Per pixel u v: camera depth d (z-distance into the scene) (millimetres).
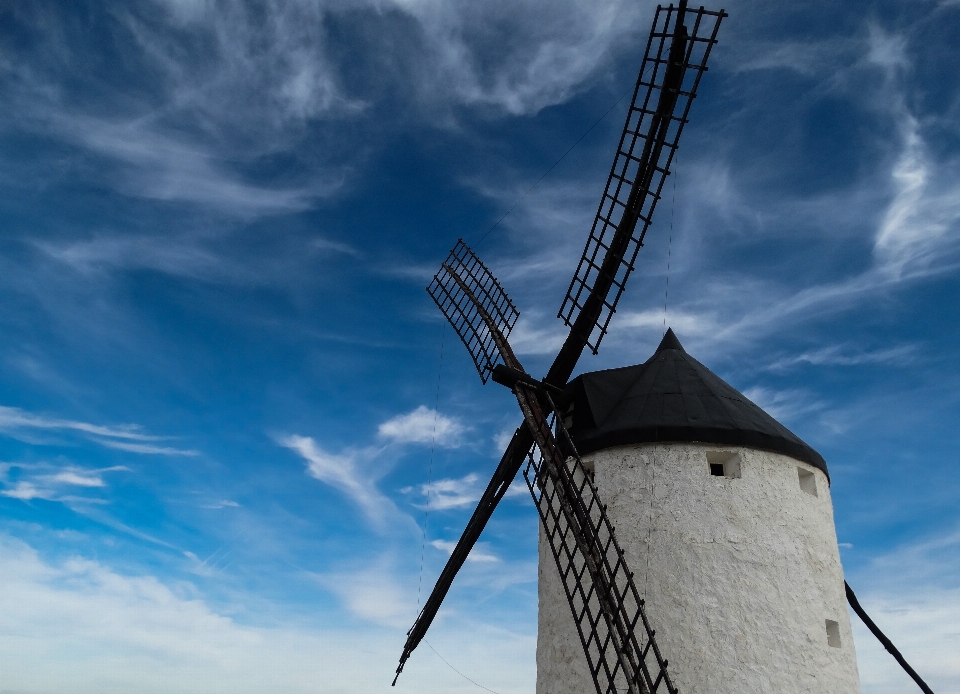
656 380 11062
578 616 9750
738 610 9047
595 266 11242
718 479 9758
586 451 10562
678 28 9914
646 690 7535
